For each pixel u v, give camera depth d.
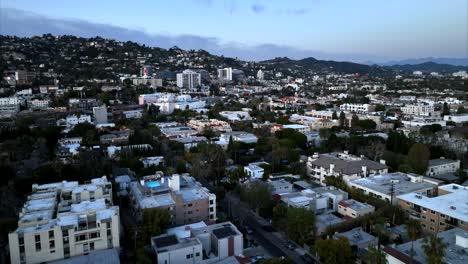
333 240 81.25
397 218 102.12
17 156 173.12
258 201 113.94
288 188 128.62
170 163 165.12
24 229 80.44
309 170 154.62
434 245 65.94
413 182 128.62
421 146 152.50
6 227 90.38
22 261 78.69
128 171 149.38
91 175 139.75
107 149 185.88
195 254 83.62
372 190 120.62
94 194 101.81
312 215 97.00
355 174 135.75
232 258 80.69
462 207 100.50
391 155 161.50
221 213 117.25
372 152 171.25
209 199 107.88
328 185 131.00
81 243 82.69
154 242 85.00
